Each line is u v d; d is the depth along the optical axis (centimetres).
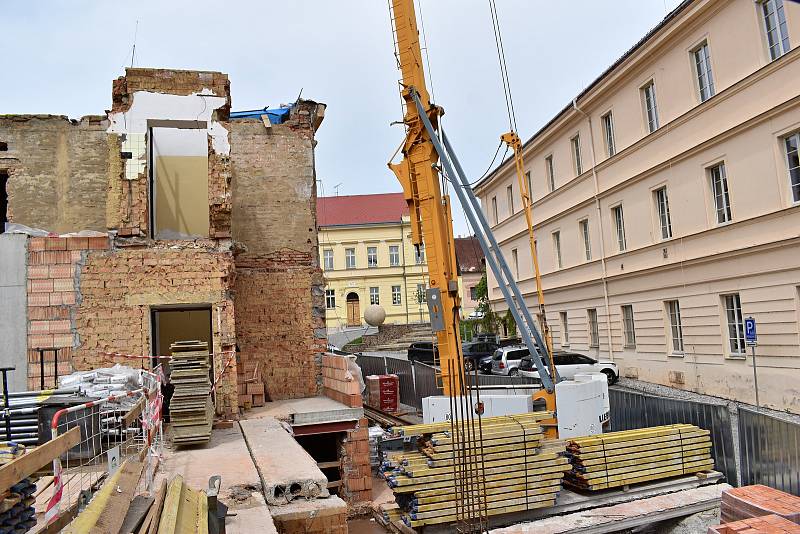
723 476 986
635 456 941
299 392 1547
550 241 2917
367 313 4909
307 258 1623
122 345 1180
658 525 904
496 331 3612
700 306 1848
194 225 1474
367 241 5328
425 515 823
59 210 1290
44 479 679
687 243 1897
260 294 1580
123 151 1254
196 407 946
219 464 824
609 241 2353
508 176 3381
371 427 1488
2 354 1141
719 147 1744
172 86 1330
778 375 1551
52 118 1312
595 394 1128
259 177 1639
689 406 1076
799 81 1460
